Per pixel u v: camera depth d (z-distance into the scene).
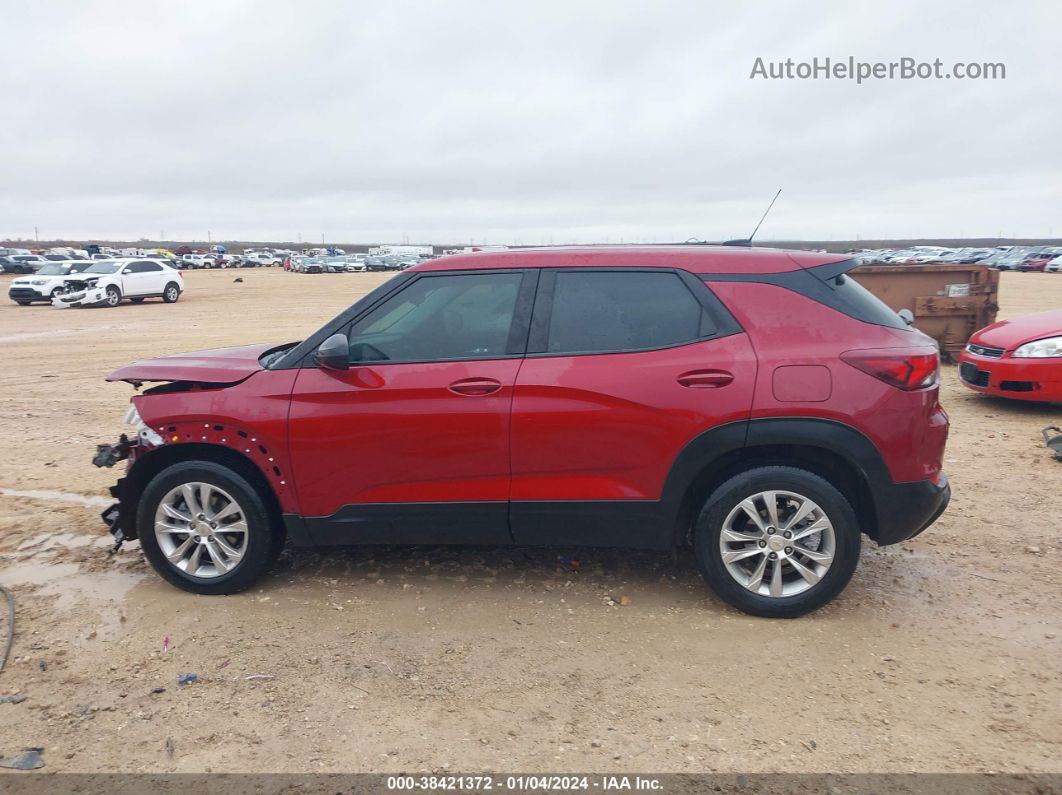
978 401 9.19
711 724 3.13
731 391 3.75
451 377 3.95
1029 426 7.88
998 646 3.70
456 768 2.88
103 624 3.99
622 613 4.06
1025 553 4.78
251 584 4.37
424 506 4.05
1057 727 3.07
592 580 4.46
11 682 3.46
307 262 66.88
